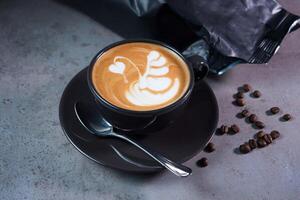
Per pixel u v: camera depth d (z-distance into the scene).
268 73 0.50
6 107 0.46
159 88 0.39
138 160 0.38
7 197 0.39
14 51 0.52
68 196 0.39
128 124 0.38
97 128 0.40
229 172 0.41
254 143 0.43
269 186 0.40
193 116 0.41
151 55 0.42
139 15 0.49
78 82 0.44
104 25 0.55
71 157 0.42
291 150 0.43
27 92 0.47
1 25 0.55
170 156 0.38
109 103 0.37
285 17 0.49
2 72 0.49
